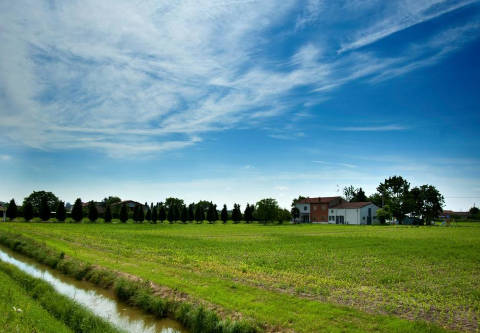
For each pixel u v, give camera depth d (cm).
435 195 10356
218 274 1759
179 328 1223
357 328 1016
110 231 4941
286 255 2548
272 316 1117
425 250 2911
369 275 1827
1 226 5347
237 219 10806
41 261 2461
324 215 11231
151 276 1669
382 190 11762
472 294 1457
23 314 1205
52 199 12538
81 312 1274
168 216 10100
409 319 1129
